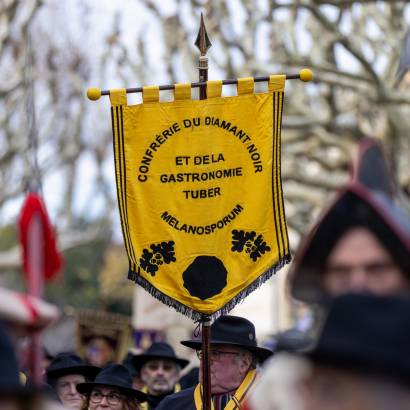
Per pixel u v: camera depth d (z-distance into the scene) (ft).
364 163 14.96
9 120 130.00
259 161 38.52
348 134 115.14
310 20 112.68
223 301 38.01
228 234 38.37
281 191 38.34
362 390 13.00
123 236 38.68
